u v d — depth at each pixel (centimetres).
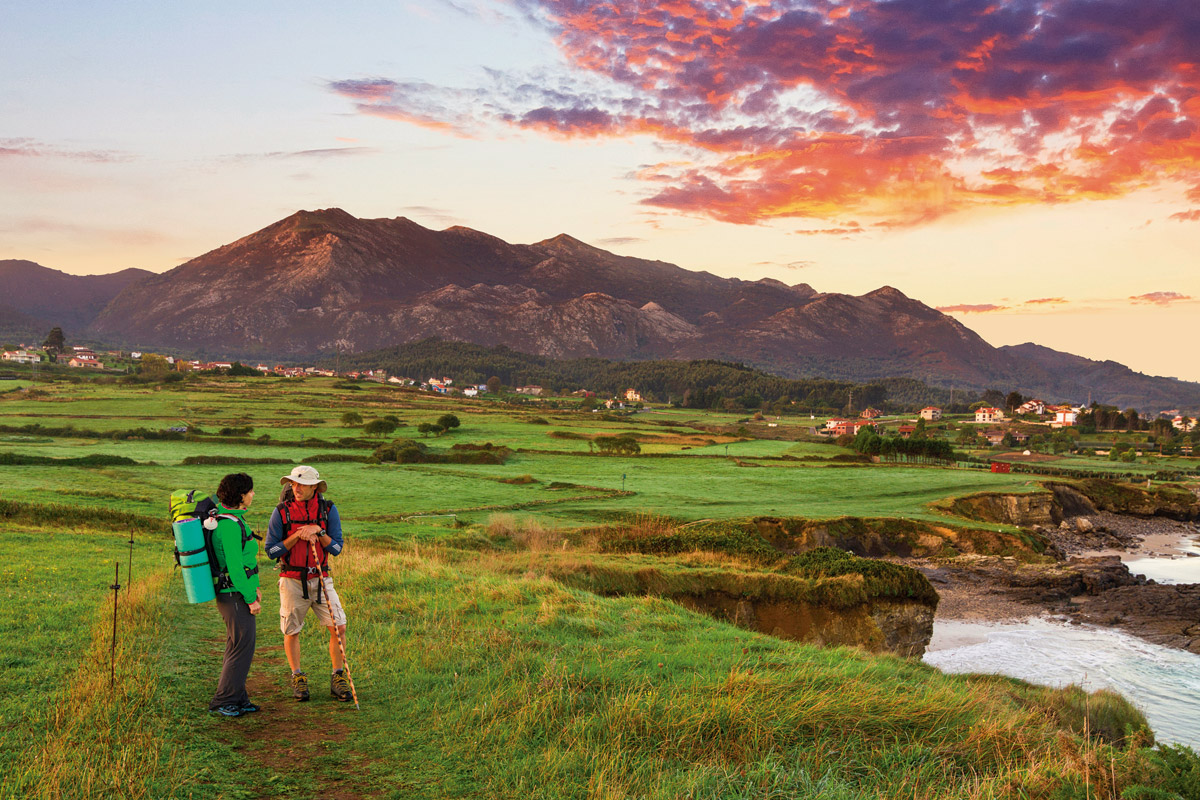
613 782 611
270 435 12012
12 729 625
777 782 634
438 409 18812
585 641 1150
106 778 541
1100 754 720
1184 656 3269
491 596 1431
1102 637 3600
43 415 12706
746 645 1180
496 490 6962
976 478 9656
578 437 13912
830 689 874
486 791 598
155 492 5262
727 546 2627
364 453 10044
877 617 2128
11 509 2939
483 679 876
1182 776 681
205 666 898
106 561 1720
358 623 1194
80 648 886
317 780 600
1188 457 16862
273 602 1470
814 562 2331
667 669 967
